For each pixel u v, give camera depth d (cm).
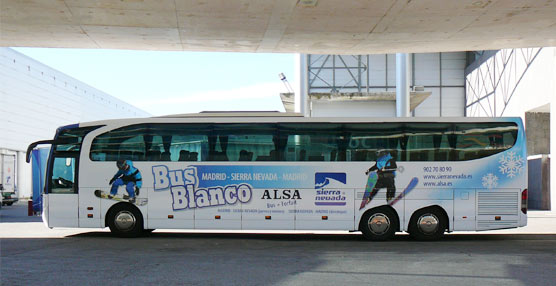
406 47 1930
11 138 3938
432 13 1500
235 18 1555
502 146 1370
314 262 989
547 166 2770
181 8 1460
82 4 1431
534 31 1694
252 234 1563
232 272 873
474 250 1186
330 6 1447
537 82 2898
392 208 1361
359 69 4391
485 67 3925
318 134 1376
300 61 3108
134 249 1182
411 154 1365
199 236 1490
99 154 1412
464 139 1370
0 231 1614
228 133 1387
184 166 1383
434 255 1095
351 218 1352
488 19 1555
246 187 1366
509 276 853
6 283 773
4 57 3847
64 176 1416
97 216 1396
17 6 1448
